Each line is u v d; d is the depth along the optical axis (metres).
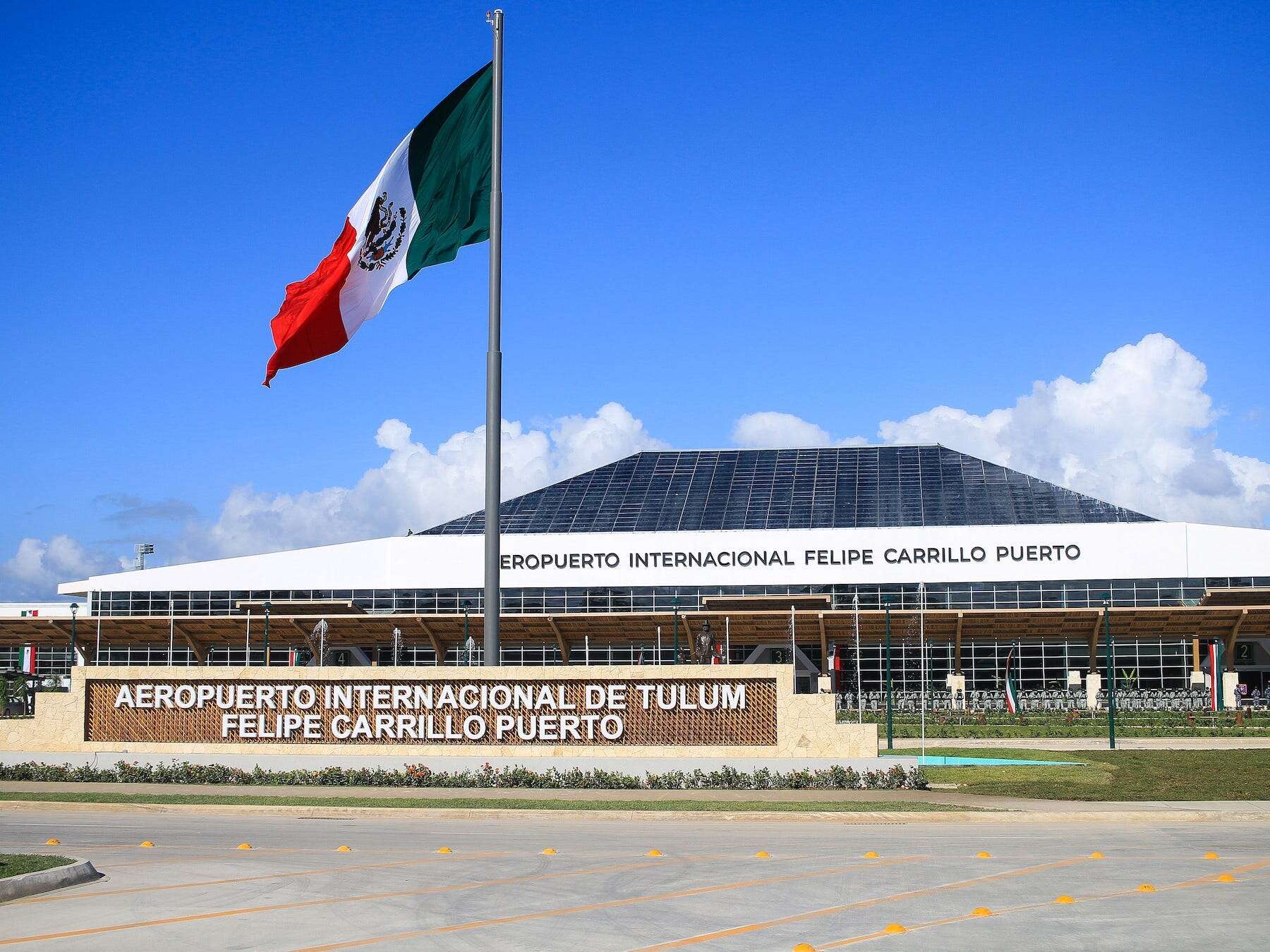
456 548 101.38
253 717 39.72
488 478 36.91
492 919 17.05
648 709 38.09
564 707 38.34
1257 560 94.19
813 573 97.81
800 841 25.62
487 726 38.62
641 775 37.62
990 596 96.12
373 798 33.50
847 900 18.44
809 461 111.31
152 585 102.38
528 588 100.25
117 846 24.78
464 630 95.62
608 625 93.56
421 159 35.81
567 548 100.25
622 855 23.39
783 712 37.78
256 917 17.09
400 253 35.34
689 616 90.38
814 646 98.00
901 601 96.81
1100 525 96.06
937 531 97.31
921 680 90.94
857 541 97.81
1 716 68.50
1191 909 17.66
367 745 39.06
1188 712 71.75
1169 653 93.88
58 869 19.72
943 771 40.31
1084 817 30.28
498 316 36.09
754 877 20.64
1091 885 19.73
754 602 95.50
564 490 109.25
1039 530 96.38
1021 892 19.09
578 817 30.41
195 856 23.28
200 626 96.81
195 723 40.03
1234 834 27.12
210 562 102.38
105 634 98.25
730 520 102.06
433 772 38.03
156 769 38.59
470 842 25.47
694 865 22.05
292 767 38.84
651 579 99.19
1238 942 15.49
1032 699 84.50
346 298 34.84
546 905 18.03
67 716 40.59
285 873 21.08
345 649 101.19
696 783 36.16
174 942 15.50
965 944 15.43
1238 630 90.50
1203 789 37.00
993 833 27.16
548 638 96.62
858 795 34.19
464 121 36.53
